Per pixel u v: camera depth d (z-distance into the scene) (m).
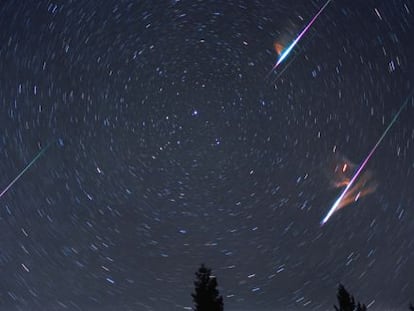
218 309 8.82
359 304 9.88
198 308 8.84
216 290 8.95
